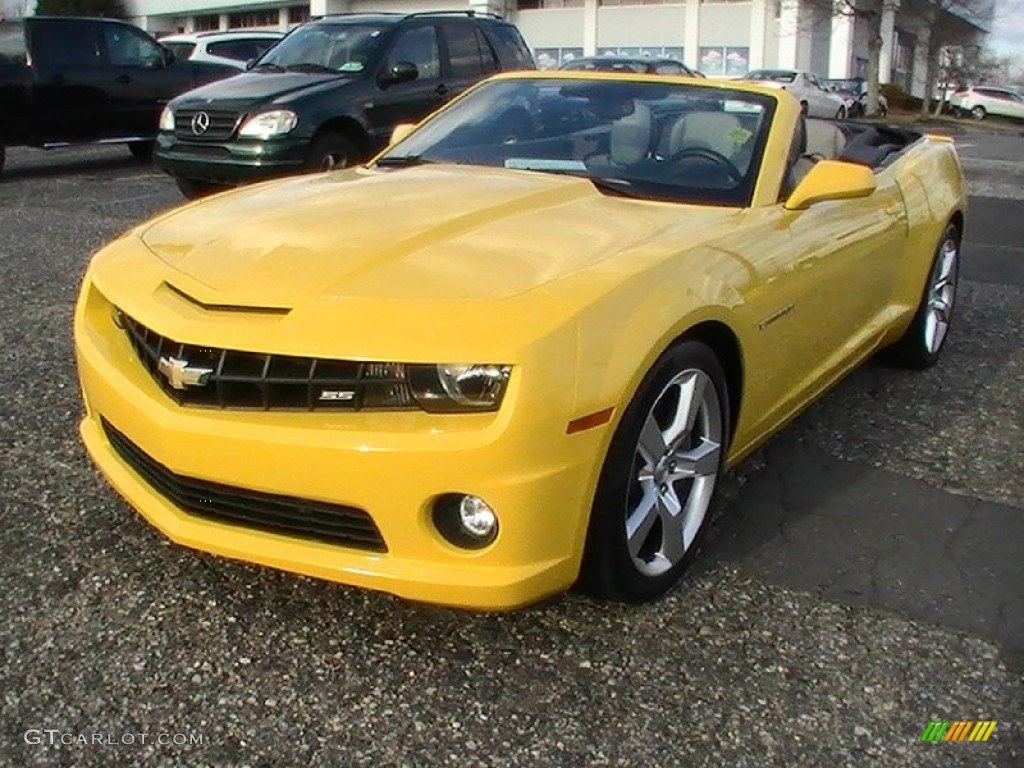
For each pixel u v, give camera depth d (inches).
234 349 99.3
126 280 115.3
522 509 95.8
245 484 100.0
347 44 372.8
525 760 90.7
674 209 134.3
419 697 98.2
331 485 96.7
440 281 102.4
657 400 108.1
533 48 1611.7
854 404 184.1
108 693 97.1
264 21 1829.5
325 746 91.4
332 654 103.9
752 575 122.0
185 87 525.0
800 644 108.6
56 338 205.2
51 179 466.0
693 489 121.1
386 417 96.3
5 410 165.2
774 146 148.3
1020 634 111.8
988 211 420.2
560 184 137.3
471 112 169.5
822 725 96.4
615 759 91.2
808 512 139.3
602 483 103.0
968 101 1653.5
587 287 102.8
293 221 120.0
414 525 96.7
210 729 92.9
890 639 110.1
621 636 108.7
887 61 1850.4
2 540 123.6
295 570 101.5
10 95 463.8
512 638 107.6
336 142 349.1
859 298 163.0
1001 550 130.5
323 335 97.0
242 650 104.0
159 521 108.0
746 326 121.6
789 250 134.2
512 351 93.9
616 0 1535.4
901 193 181.5
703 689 100.8
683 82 163.2
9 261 277.1
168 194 414.9
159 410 103.4
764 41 1444.4
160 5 1919.3
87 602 111.3
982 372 205.9
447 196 129.2
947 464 157.8
